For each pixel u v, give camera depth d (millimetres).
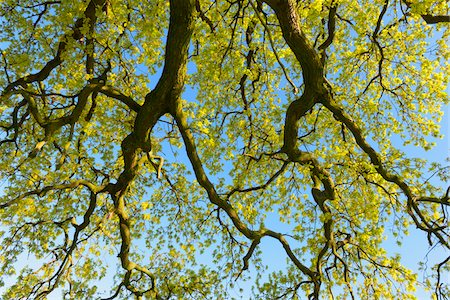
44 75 8242
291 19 6066
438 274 7660
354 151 9211
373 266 8352
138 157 9000
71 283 8578
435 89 9547
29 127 9570
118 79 9422
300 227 8570
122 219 8648
